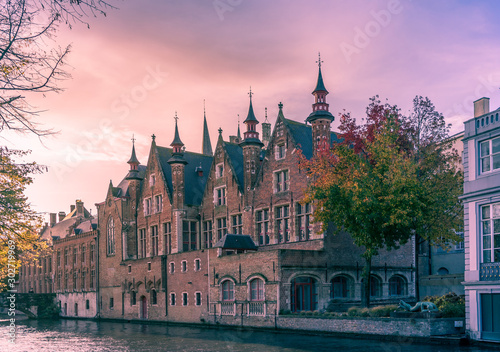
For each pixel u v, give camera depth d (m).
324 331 34.41
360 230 33.09
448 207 35.88
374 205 32.09
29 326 56.91
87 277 72.19
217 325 44.72
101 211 68.75
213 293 45.66
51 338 40.16
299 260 39.88
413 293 47.25
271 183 46.81
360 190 32.12
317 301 40.88
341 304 40.97
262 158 54.19
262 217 47.66
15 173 13.75
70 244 78.69
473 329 26.30
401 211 31.34
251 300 41.28
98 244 69.06
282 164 45.94
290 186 44.88
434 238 35.62
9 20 10.45
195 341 34.00
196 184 58.50
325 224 35.50
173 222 55.62
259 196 47.91
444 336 27.44
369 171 33.44
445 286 44.00
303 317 36.09
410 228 34.16
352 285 43.12
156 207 59.69
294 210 44.19
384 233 33.78
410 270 47.19
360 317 32.09
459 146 44.78
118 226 63.78
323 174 35.78
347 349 26.42
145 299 58.09
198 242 55.88
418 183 33.16
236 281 42.81
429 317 28.80
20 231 17.05
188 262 49.66
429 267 48.50
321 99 42.91
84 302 71.81
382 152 33.09
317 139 42.34
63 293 77.75
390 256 46.00
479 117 27.00
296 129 46.56
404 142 37.22
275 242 45.81
